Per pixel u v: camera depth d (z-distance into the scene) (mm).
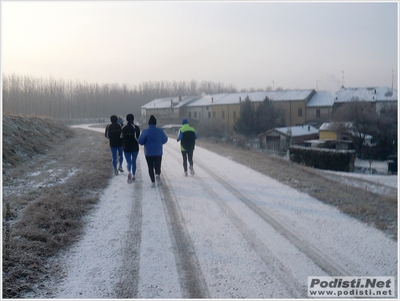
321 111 62781
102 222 7184
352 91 64312
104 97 109188
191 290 4684
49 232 6395
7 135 16297
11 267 5047
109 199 8867
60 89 98625
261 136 52938
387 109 46938
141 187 10148
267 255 5730
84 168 12844
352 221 7500
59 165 13508
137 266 5324
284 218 7555
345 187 12281
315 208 8336
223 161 15539
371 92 61469
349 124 45375
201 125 57625
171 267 5297
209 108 74375
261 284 4848
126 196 9148
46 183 10055
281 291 4688
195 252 5805
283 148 50312
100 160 14938
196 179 11289
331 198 9172
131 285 4797
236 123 60969
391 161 34594
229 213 7793
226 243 6176
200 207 8203
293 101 64500
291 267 5352
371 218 7730
